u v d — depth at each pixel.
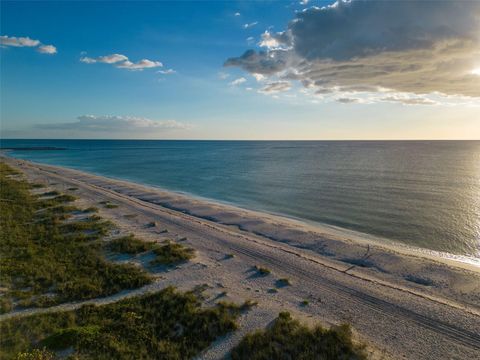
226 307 13.77
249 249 22.27
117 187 49.97
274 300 14.89
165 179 65.06
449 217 32.91
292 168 82.12
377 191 47.84
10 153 154.88
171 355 10.47
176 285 16.14
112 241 22.30
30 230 23.89
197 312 13.20
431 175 65.06
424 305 14.69
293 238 25.70
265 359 10.42
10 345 10.57
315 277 17.78
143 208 35.03
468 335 12.36
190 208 36.53
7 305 13.16
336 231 29.52
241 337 11.69
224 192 50.03
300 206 39.22
